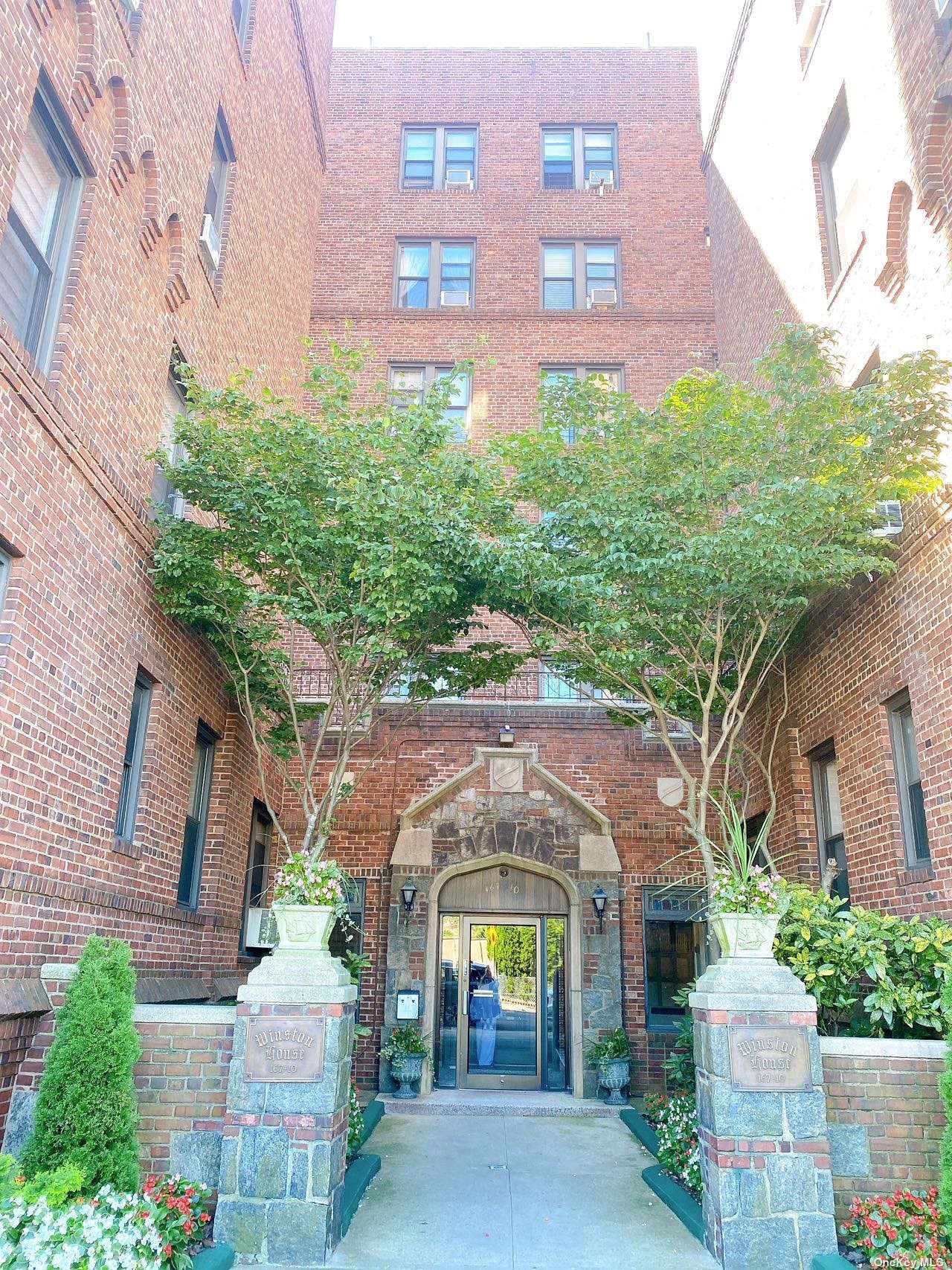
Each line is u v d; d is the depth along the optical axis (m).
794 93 11.62
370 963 12.20
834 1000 6.84
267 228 12.63
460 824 12.35
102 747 7.05
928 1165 5.88
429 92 18.61
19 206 6.19
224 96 10.39
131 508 7.52
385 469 8.11
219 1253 5.37
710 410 8.43
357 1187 6.80
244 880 11.04
